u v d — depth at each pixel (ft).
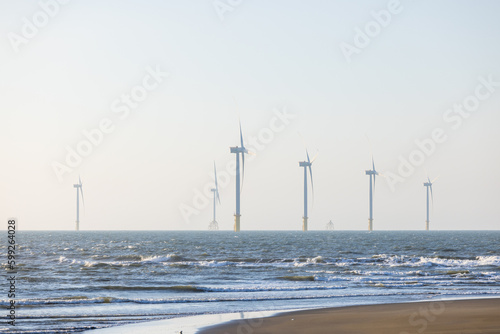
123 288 289.94
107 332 162.30
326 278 344.69
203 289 283.59
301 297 249.55
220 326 170.30
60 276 365.40
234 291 279.28
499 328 159.74
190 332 160.86
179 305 225.56
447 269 422.82
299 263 485.56
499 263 474.08
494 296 248.52
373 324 168.45
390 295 254.68
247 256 616.80
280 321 176.76
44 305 225.97
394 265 463.01
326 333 156.56
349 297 248.32
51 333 161.89
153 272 398.01
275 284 315.17
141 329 166.61
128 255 602.85
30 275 373.20
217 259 550.36
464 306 205.87
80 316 194.90
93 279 347.77
